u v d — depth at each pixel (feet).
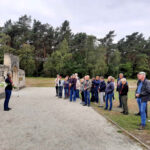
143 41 245.65
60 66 165.89
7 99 25.86
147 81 17.44
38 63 182.60
